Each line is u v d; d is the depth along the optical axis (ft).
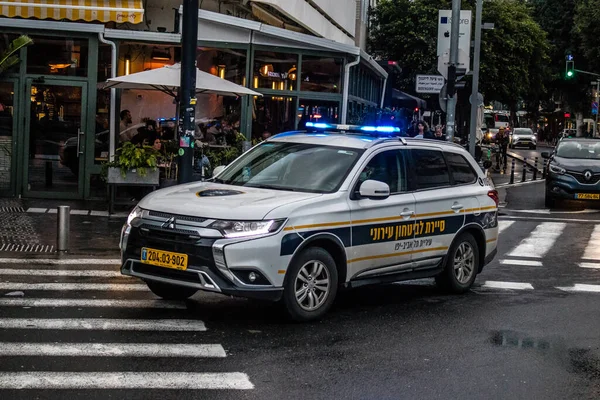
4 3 53.83
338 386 20.49
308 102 64.34
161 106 58.70
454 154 33.91
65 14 54.54
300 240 26.03
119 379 20.24
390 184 30.09
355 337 25.50
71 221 47.91
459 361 23.30
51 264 35.83
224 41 61.21
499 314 29.86
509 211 68.59
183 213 25.68
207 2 68.44
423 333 26.45
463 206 33.06
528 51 146.20
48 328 24.90
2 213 49.39
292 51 63.05
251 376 20.98
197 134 60.39
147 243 26.03
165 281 25.77
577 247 48.88
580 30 183.62
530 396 20.40
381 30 139.03
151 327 25.54
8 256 37.29
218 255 24.79
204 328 25.71
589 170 70.64
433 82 70.59
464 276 33.60
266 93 62.80
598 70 193.16
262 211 25.57
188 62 41.81
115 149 57.62
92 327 25.23
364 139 30.60
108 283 32.27
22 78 56.13
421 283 36.01
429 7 136.67
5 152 56.44
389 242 29.50
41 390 19.15
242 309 28.60
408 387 20.67
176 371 21.12
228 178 30.25
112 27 63.36
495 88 144.87
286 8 69.82
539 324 28.43
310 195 27.35
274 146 31.14
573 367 23.13
